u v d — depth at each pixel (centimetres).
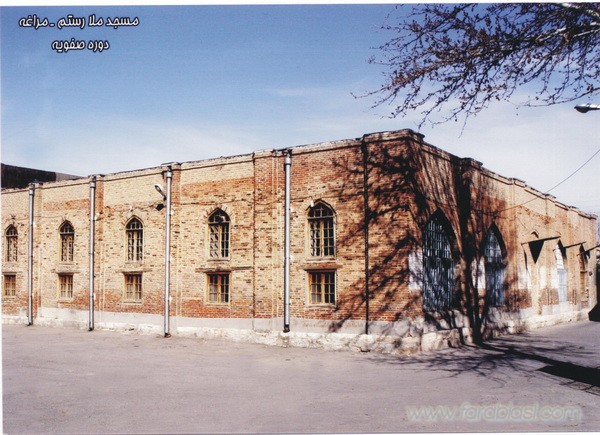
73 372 1338
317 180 1748
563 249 3112
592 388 1173
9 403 1027
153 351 1673
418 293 1608
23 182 2939
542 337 2133
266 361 1482
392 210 1596
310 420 899
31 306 2448
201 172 2009
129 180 2203
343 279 1667
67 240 2416
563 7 1018
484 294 2073
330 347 1658
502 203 2314
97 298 2247
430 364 1429
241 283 1880
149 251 2112
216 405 1002
